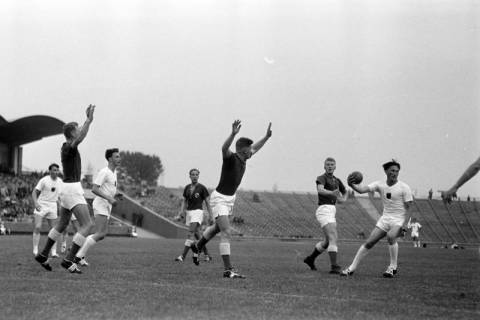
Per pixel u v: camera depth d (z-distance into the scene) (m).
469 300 7.95
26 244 23.16
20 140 62.66
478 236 70.31
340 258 19.84
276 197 76.44
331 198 12.54
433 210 73.75
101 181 11.73
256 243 39.47
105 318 5.89
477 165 6.38
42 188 16.59
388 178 11.80
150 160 105.50
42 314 6.07
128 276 10.34
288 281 9.99
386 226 11.78
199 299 7.30
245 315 6.17
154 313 6.22
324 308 6.79
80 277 9.98
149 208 60.50
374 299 7.76
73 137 10.80
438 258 21.09
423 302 7.60
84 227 10.85
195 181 15.93
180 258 15.51
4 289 8.05
